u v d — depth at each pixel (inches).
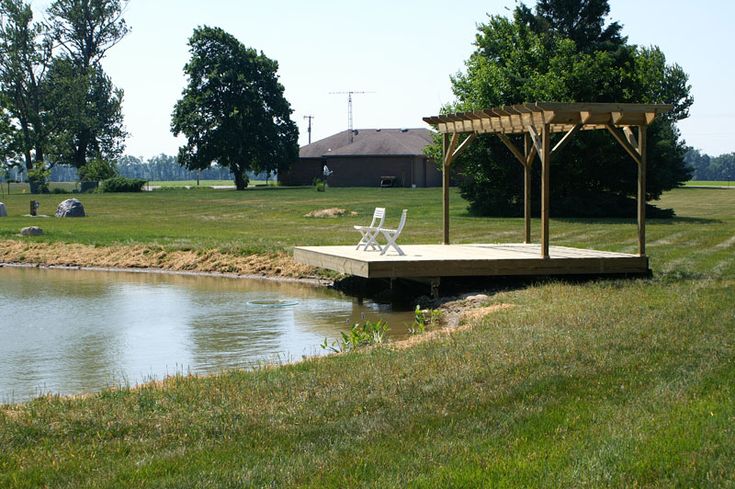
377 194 2301.9
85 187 2810.0
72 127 2999.5
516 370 339.0
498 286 670.5
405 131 3304.6
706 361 345.1
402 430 263.9
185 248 973.2
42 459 245.3
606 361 351.3
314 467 230.5
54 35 3006.9
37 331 550.9
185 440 261.6
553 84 1537.9
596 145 1545.3
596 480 214.7
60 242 1067.3
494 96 1606.8
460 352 378.9
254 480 221.1
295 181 3267.7
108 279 840.3
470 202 1691.7
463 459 233.1
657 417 266.2
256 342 509.7
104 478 225.8
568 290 598.2
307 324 572.1
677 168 2347.4
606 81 1569.9
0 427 276.8
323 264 728.3
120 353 479.8
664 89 2834.6
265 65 2950.3
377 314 609.9
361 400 301.1
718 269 722.8
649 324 434.3
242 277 851.4
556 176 1585.9
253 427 273.0
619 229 1227.9
